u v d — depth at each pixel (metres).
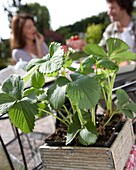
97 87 0.43
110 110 0.61
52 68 0.43
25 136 1.03
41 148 0.54
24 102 0.45
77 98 0.42
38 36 1.57
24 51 1.45
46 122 1.37
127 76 0.91
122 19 1.55
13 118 0.45
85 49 0.56
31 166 0.75
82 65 0.53
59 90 0.43
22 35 1.50
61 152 0.51
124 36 1.49
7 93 0.47
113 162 0.47
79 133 0.48
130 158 0.57
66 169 0.52
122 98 0.55
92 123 0.49
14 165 0.63
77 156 0.50
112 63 0.51
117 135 0.52
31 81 0.50
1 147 0.58
